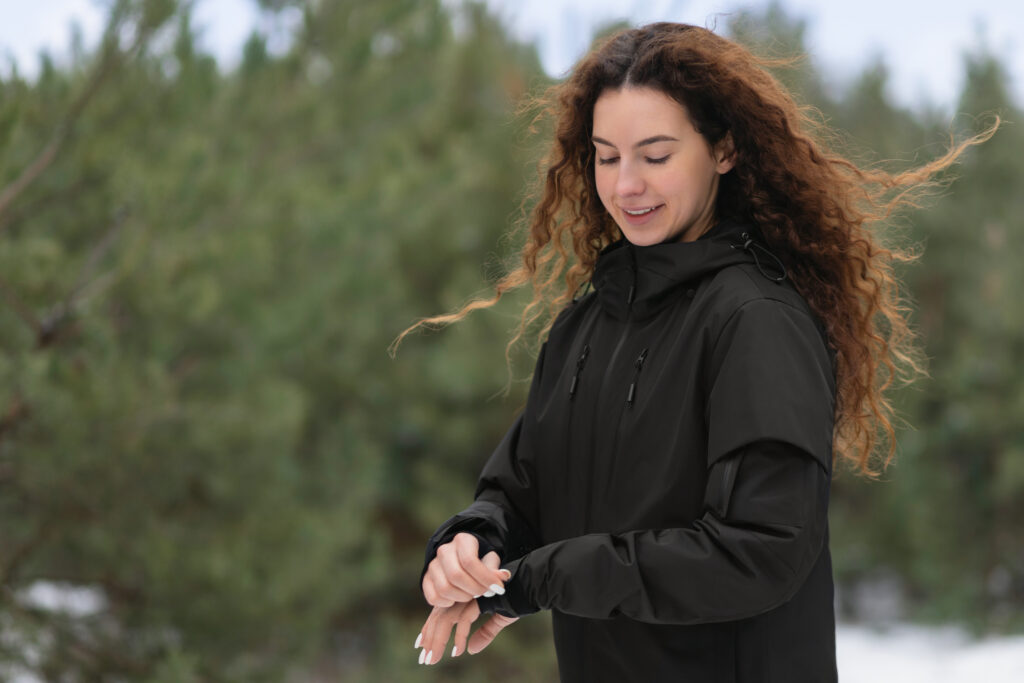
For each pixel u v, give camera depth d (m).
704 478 1.67
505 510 1.92
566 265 2.52
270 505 7.60
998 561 13.33
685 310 1.77
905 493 13.70
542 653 10.15
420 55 8.54
